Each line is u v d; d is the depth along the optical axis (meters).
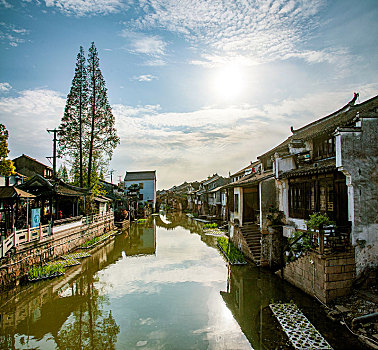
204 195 52.53
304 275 11.48
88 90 30.42
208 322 10.04
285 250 13.55
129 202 50.00
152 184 70.94
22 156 36.47
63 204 26.73
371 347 7.39
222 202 41.81
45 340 9.04
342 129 10.33
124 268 17.38
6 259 12.62
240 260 16.97
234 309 10.88
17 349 8.51
